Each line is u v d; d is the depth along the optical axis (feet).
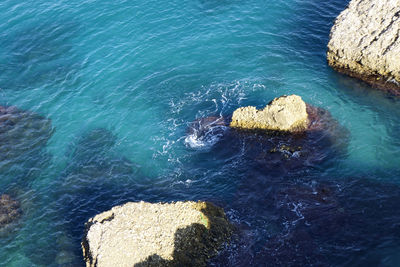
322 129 86.84
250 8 125.08
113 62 111.45
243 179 79.20
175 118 95.20
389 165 77.97
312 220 69.72
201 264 64.23
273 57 108.68
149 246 64.08
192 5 127.44
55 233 74.38
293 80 101.76
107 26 122.93
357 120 88.99
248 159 82.89
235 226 69.97
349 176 76.74
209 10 125.18
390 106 91.97
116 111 98.48
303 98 96.17
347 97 95.55
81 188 82.23
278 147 83.97
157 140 90.48
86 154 89.20
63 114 99.30
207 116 94.32
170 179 81.87
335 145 83.30
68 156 89.25
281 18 120.88
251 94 98.99
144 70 108.27
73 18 127.34
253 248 66.49
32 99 103.91
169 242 64.64
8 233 74.90
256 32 116.57
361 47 98.94
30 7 133.80
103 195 80.43
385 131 85.71
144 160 86.48
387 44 96.27
